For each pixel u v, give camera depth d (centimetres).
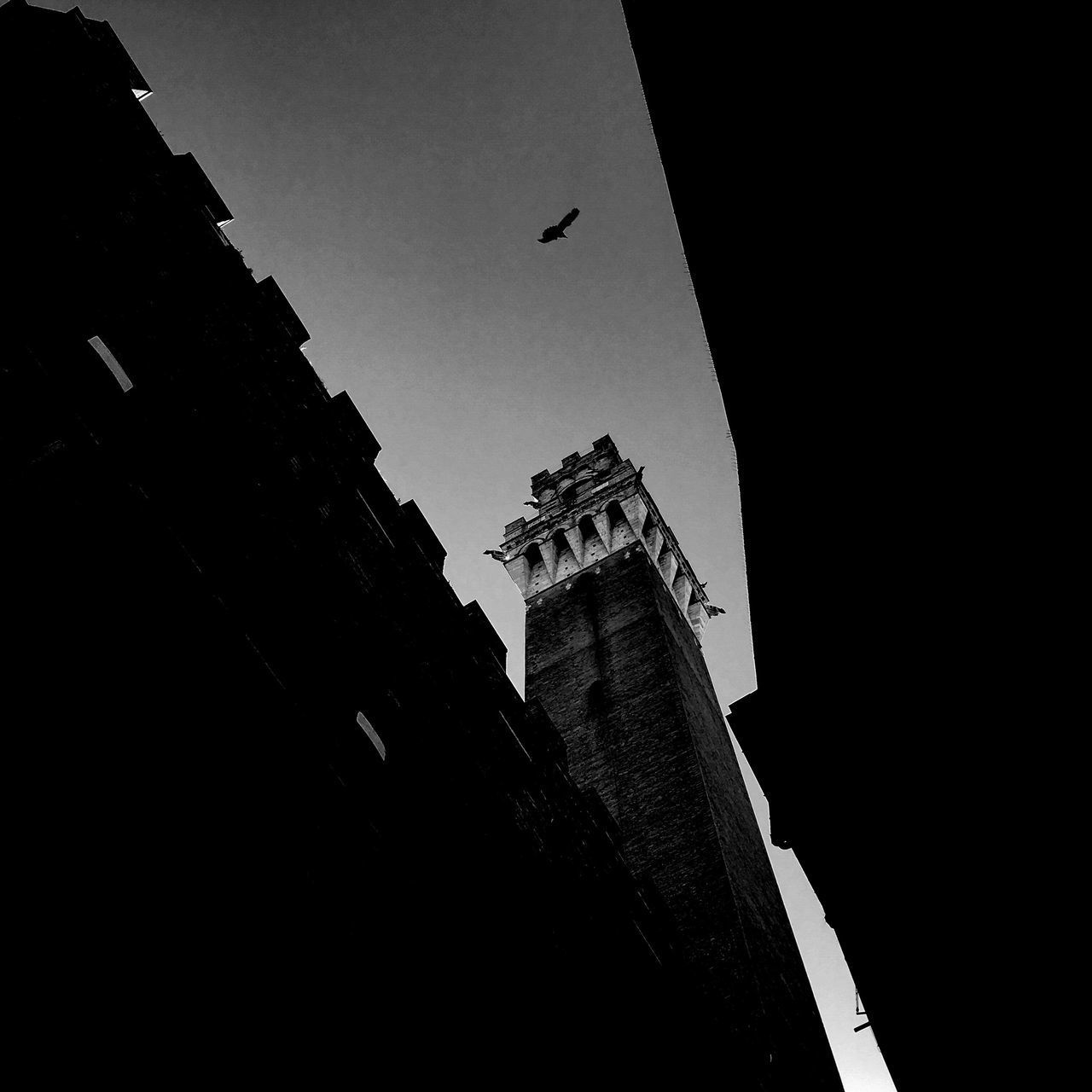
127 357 969
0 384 769
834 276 455
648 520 5150
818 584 775
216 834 741
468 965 1039
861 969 1277
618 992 1467
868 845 998
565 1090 1123
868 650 693
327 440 1290
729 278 659
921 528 457
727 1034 1934
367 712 1093
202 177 1277
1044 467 285
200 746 776
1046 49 221
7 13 1105
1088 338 228
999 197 261
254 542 1028
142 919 627
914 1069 1219
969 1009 829
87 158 1066
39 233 932
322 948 800
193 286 1152
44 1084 499
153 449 925
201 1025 630
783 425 671
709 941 2375
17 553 687
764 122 490
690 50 559
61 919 566
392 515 1388
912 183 326
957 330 318
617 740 3275
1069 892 461
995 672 430
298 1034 716
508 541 5138
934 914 839
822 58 389
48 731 630
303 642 1028
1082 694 331
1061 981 536
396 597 1295
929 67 295
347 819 938
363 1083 764
